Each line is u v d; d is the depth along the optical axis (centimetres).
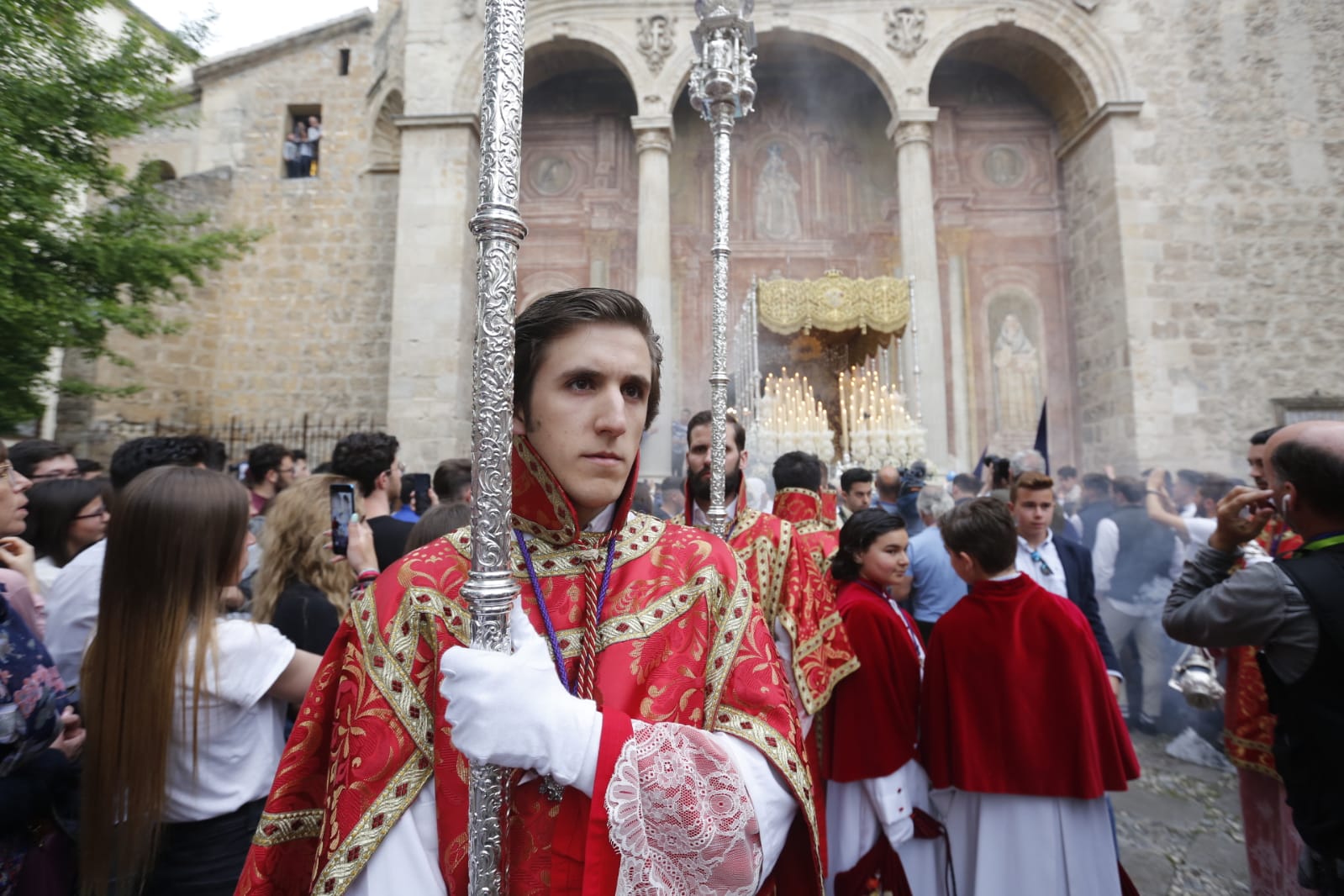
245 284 1692
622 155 1778
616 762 102
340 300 1681
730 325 1722
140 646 175
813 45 1568
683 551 139
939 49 1502
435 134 1496
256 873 120
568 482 125
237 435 1636
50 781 194
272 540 257
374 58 1723
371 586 132
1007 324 1680
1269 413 1416
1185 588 251
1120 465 1462
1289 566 210
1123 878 283
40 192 815
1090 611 395
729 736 121
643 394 131
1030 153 1728
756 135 1797
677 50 1520
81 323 853
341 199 1709
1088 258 1591
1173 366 1430
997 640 278
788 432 966
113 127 889
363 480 380
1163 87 1500
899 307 1091
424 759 116
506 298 104
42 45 852
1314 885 212
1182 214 1470
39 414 891
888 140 1778
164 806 174
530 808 114
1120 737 275
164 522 179
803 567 301
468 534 136
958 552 294
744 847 106
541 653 104
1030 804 271
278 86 1753
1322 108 1484
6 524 255
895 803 276
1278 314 1438
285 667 194
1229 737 310
